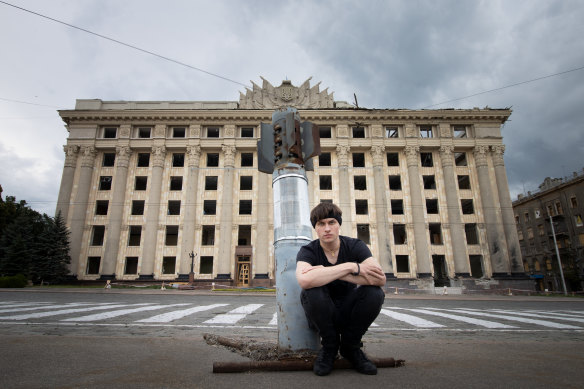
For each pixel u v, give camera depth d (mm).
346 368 2139
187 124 33938
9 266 27172
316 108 34938
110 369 2100
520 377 1910
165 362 2314
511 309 10398
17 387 1700
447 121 34125
